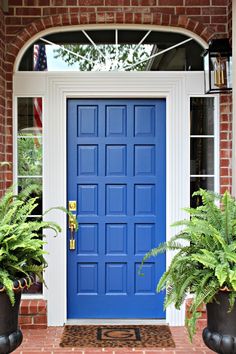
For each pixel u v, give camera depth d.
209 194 3.98
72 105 5.54
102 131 5.57
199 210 3.92
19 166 5.48
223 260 3.41
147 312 5.56
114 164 5.58
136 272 5.58
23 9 5.38
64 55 5.49
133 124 5.57
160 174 5.57
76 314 5.54
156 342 4.86
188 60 5.50
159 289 3.77
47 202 5.43
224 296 3.46
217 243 3.60
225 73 5.05
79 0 5.38
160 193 5.57
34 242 3.70
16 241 3.66
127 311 5.57
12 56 5.38
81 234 5.57
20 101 5.47
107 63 5.49
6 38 5.37
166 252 5.51
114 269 5.59
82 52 5.50
